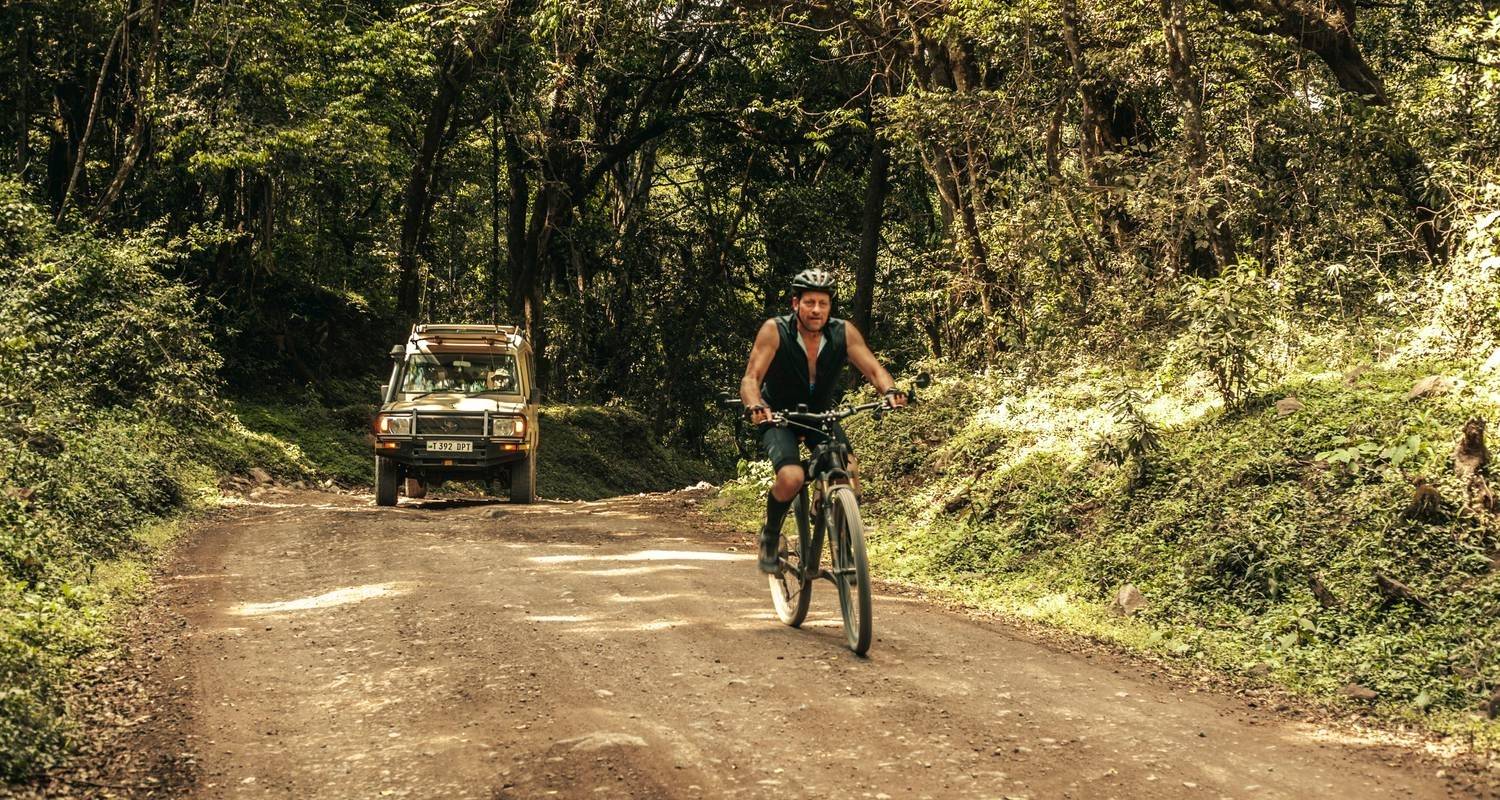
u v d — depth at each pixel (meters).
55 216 21.42
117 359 17.81
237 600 8.43
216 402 20.80
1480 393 8.55
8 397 11.41
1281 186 13.34
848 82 27.28
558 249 37.62
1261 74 14.14
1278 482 8.55
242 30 22.28
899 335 32.81
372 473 26.08
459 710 5.50
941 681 5.97
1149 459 9.55
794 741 5.02
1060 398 12.29
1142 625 7.50
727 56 30.44
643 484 34.41
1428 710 5.57
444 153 33.31
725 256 38.28
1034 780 4.57
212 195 27.30
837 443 6.62
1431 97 13.02
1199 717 5.49
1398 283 11.48
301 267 33.34
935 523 11.04
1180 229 12.82
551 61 27.94
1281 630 6.93
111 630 7.25
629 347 39.12
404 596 8.35
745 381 6.42
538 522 13.25
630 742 4.98
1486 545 7.09
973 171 15.84
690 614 7.60
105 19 22.05
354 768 4.75
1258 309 10.40
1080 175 14.95
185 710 5.58
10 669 5.45
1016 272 15.38
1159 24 13.81
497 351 17.39
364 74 25.39
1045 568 9.09
